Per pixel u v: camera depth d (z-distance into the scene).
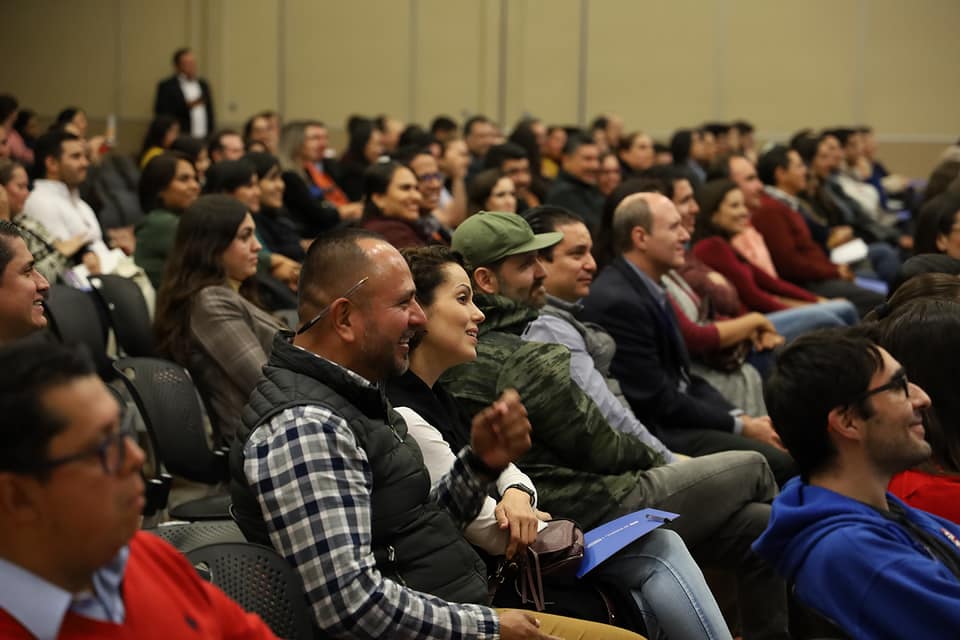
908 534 1.98
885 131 11.34
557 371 2.84
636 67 11.59
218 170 5.07
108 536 1.32
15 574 1.31
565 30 11.60
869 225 8.40
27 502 1.29
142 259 4.79
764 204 6.47
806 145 8.45
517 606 2.48
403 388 2.54
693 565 2.56
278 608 1.86
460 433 2.62
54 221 5.16
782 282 5.79
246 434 2.04
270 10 11.60
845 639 1.96
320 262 2.18
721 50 11.48
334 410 2.03
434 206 5.88
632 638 2.26
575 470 2.89
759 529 2.99
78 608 1.35
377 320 2.16
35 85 11.58
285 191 6.49
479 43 11.63
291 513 1.95
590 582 2.54
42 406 1.27
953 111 11.20
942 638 1.83
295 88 11.68
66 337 3.60
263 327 3.43
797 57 11.41
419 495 2.14
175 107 10.78
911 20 11.20
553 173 9.18
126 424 1.36
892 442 1.99
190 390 3.14
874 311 2.92
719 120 11.55
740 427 3.82
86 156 5.31
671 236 3.86
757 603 3.01
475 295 3.00
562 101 11.66
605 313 3.75
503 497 2.46
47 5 11.51
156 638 1.42
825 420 2.00
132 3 11.49
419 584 2.12
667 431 3.80
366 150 8.31
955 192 4.52
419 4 11.62
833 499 1.99
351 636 1.95
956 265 3.61
